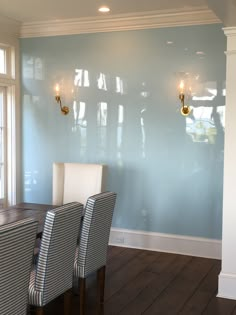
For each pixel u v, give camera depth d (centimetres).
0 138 557
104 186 453
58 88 545
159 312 348
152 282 413
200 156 488
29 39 560
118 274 434
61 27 537
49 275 281
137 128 514
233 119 369
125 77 514
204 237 493
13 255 228
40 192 569
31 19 528
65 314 312
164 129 502
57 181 464
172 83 494
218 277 393
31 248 245
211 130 481
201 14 470
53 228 273
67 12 494
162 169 506
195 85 484
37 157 568
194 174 492
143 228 520
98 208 326
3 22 523
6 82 547
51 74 552
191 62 484
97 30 522
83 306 329
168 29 491
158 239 513
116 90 520
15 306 241
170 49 492
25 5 466
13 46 554
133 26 504
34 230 243
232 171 371
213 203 486
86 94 536
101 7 470
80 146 544
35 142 568
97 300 360
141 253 505
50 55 550
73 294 385
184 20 480
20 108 572
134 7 469
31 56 560
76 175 458
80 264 326
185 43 484
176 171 500
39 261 277
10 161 567
